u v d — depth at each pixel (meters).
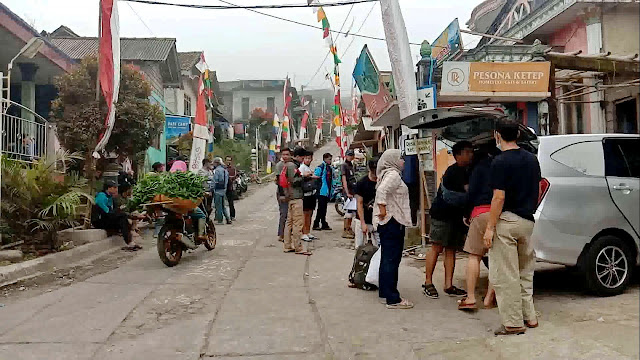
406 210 5.78
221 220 13.53
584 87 10.30
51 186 8.48
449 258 6.22
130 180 12.90
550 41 13.05
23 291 6.60
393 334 4.84
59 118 12.88
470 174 5.75
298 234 9.03
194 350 4.48
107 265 8.27
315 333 4.89
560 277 7.05
